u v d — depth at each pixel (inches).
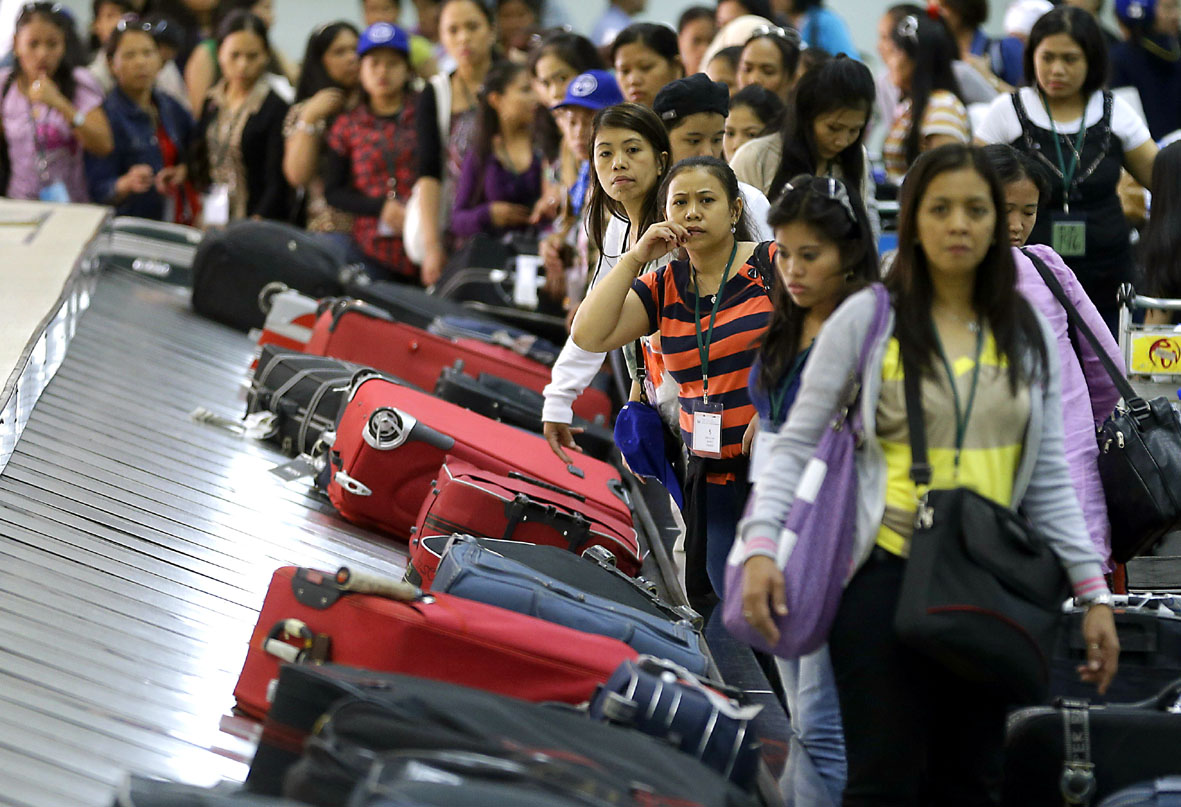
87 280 914.1
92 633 476.7
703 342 509.7
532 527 586.2
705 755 395.9
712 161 506.3
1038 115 716.0
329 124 1171.3
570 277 889.5
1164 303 608.1
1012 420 365.4
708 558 526.0
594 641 439.5
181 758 409.1
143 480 640.4
